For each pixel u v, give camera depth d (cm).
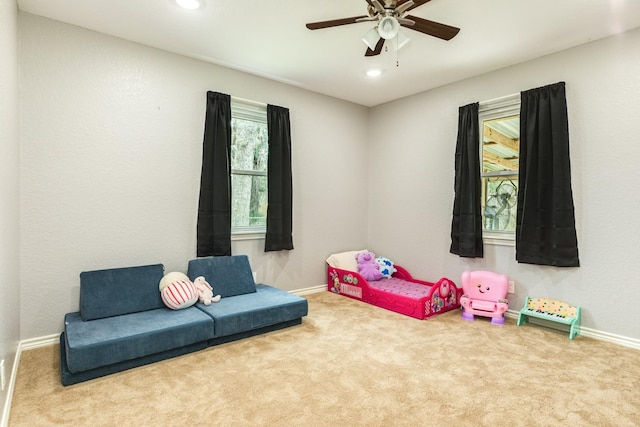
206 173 340
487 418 185
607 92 288
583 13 252
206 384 217
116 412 188
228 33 288
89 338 224
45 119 265
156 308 290
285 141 396
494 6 244
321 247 445
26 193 259
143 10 255
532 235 323
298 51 320
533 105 322
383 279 441
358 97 451
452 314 359
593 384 220
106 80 291
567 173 304
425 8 247
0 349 169
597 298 295
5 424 173
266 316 296
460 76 376
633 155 276
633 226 277
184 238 334
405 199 446
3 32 181
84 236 284
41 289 267
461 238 374
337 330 312
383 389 213
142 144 309
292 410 191
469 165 368
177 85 327
